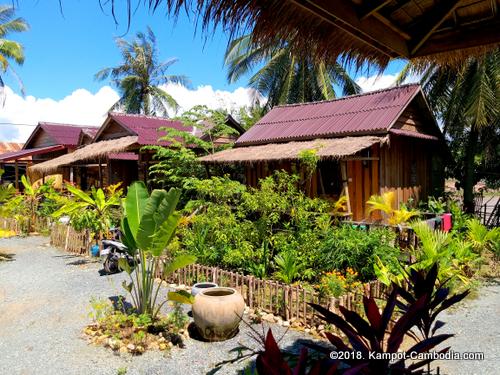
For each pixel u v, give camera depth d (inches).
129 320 238.1
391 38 108.5
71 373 188.4
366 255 296.0
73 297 305.0
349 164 486.9
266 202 321.7
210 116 663.8
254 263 325.4
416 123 550.0
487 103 534.6
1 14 974.4
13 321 257.1
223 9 80.3
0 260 438.9
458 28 110.3
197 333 234.4
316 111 600.4
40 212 636.7
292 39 98.6
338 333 225.8
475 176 721.0
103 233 452.8
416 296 114.9
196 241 359.6
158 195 228.4
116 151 636.1
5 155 976.9
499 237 380.5
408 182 531.8
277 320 248.7
